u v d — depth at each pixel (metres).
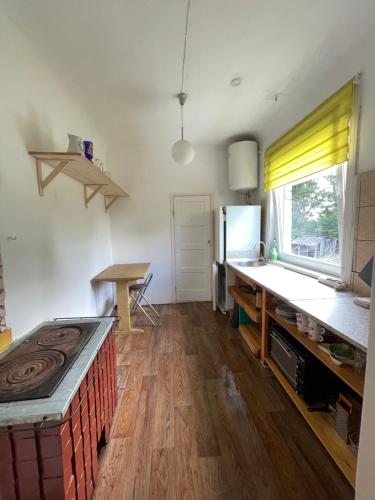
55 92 1.91
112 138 3.27
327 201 2.12
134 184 3.71
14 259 1.33
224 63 1.81
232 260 3.21
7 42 1.32
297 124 2.25
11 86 1.35
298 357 1.63
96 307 2.89
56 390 0.90
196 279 4.00
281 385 1.92
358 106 1.61
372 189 1.53
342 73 1.73
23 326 1.40
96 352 1.21
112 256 3.80
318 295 1.67
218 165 3.77
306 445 1.40
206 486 1.19
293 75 1.95
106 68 1.82
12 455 0.84
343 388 1.57
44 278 1.66
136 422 1.59
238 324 3.02
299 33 1.53
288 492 1.16
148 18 1.39
